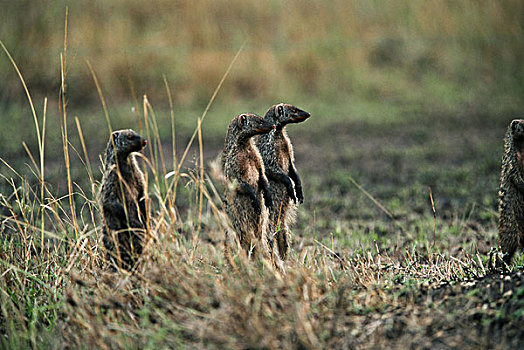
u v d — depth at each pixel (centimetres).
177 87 5272
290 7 6900
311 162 3544
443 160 3434
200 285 1262
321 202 2683
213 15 6562
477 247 1911
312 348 1043
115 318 1245
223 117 4769
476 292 1230
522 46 6031
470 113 4809
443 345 1072
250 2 6781
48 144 3841
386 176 3142
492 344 1065
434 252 1805
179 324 1180
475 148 3684
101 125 4372
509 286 1236
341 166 3409
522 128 1562
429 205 2572
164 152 3778
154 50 5653
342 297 1209
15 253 1582
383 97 5494
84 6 6234
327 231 2252
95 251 1571
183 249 1438
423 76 5903
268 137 1755
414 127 4453
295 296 1186
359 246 1966
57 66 5112
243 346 1075
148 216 1429
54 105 4884
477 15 6581
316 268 1460
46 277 1514
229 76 5425
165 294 1274
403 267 1638
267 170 1752
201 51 5838
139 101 5091
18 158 3481
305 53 5859
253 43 6175
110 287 1389
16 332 1254
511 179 1602
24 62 5059
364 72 5859
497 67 5884
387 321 1155
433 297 1250
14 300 1391
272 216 1753
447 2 6900
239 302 1150
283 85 5559
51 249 1834
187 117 4753
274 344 1062
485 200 2503
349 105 5256
